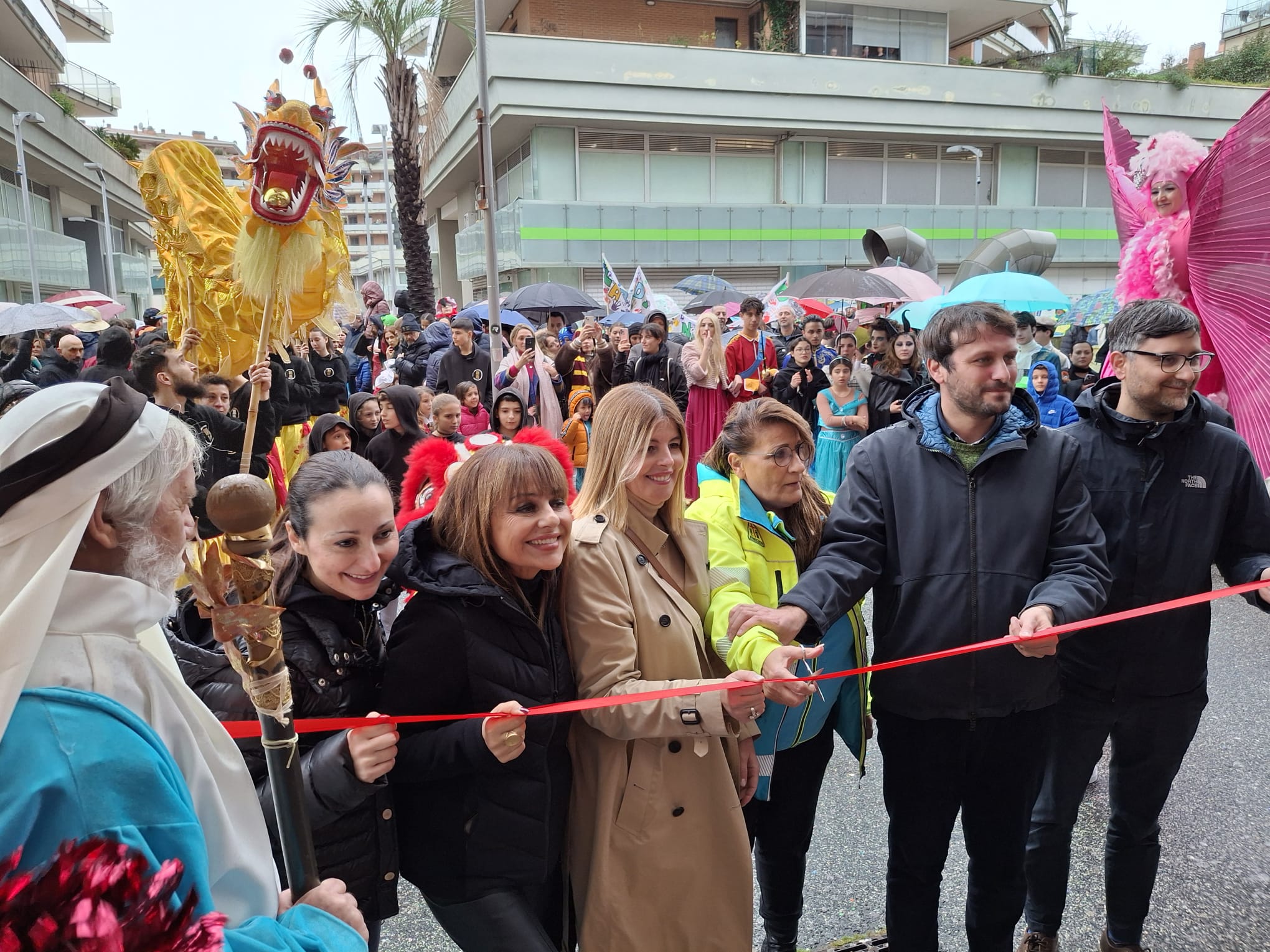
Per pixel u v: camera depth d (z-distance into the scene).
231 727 1.61
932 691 2.22
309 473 1.68
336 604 1.76
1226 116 29.69
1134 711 2.50
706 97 24.22
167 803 0.96
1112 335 2.49
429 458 2.61
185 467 1.12
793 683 1.84
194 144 4.05
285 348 1.97
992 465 2.25
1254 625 5.37
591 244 24.12
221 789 1.16
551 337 10.48
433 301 17.45
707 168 25.55
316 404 8.11
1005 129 27.36
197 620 1.94
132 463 1.02
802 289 13.43
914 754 2.29
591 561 1.97
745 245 25.52
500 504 1.78
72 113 32.31
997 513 2.22
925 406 2.37
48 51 33.94
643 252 24.64
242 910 1.15
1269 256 3.21
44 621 0.93
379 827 1.78
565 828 2.07
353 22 12.38
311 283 2.34
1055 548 2.25
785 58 24.73
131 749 0.95
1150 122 28.92
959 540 2.22
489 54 22.23
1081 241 29.33
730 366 8.59
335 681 1.73
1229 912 2.80
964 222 27.80
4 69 23.75
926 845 2.31
